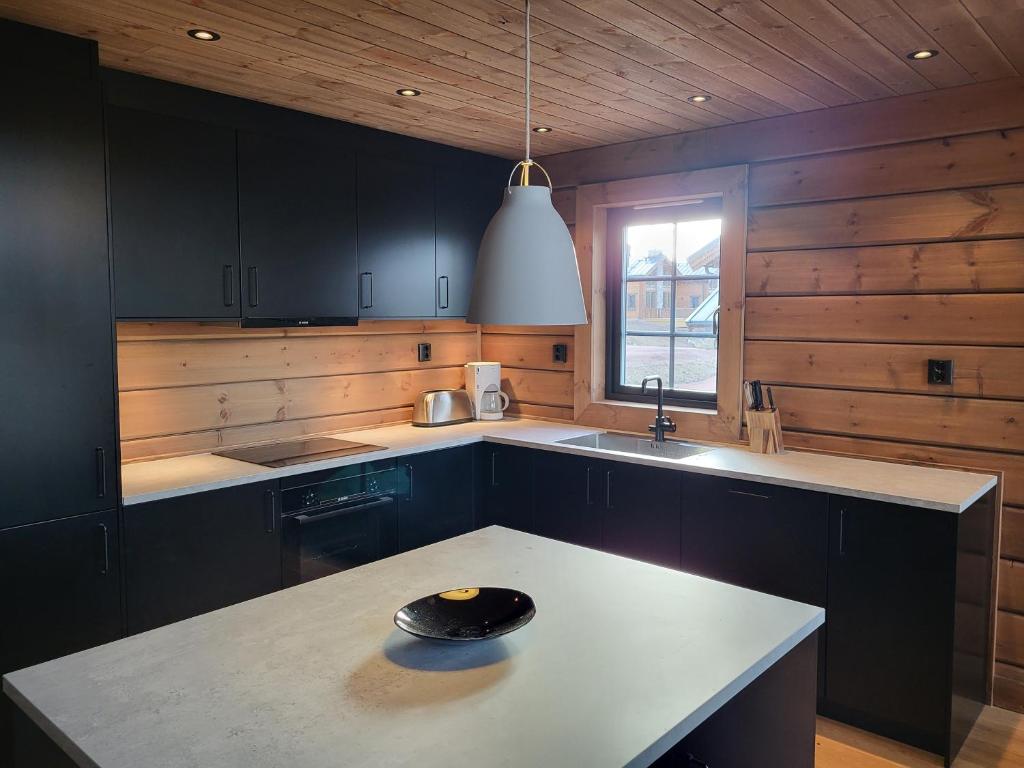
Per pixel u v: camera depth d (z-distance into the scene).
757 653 1.49
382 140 3.77
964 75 2.80
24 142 2.40
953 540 2.56
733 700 1.48
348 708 1.28
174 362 3.38
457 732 1.20
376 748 1.16
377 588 1.84
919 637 2.65
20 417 2.44
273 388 3.74
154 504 2.76
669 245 3.97
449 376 4.59
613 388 4.26
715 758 1.46
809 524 2.88
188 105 3.04
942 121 3.00
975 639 2.85
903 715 2.71
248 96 3.18
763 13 2.23
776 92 3.04
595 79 2.89
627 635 1.57
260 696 1.32
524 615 1.53
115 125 2.81
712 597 1.79
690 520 3.22
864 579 2.76
